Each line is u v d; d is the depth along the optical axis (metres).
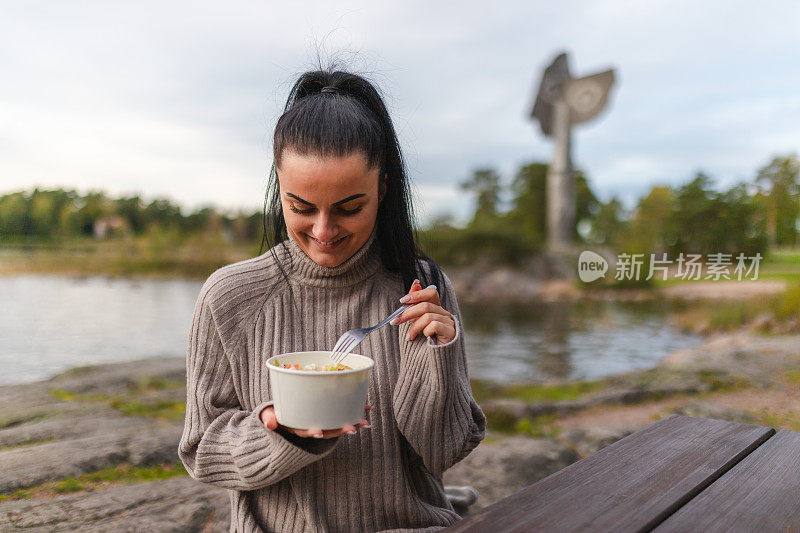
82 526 2.26
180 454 1.27
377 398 1.27
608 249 18.92
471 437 1.32
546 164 40.34
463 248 25.42
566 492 1.11
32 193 25.44
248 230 24.98
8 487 2.65
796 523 1.01
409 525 1.28
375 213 1.21
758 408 4.41
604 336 10.36
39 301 13.38
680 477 1.20
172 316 11.59
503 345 9.44
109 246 23.45
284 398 0.97
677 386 5.03
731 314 9.29
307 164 1.09
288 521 1.24
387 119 1.29
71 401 4.21
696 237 11.09
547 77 26.16
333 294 1.34
